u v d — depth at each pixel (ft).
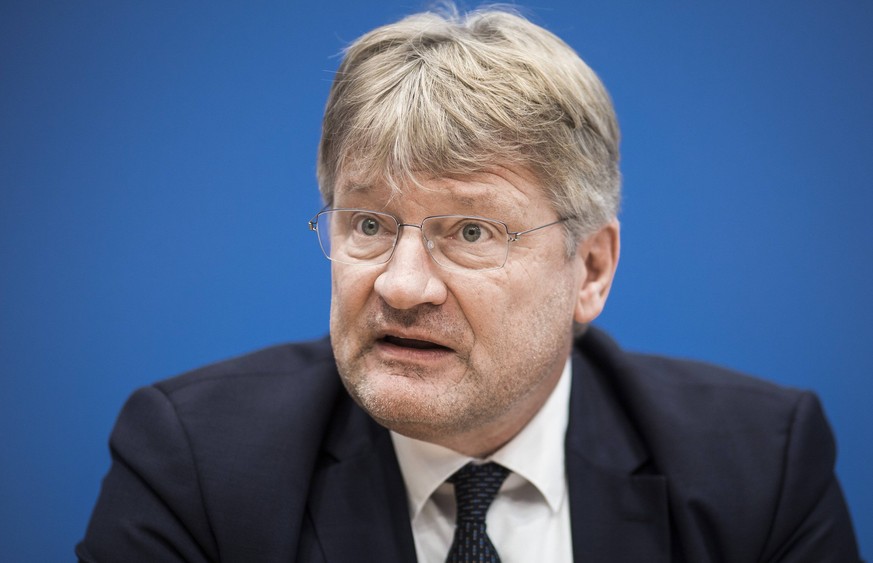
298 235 18.76
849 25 18.49
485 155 10.37
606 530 11.88
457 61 10.76
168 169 18.66
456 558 11.50
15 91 18.22
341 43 16.93
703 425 12.92
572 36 18.79
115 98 18.53
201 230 18.74
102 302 18.52
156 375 18.58
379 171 10.48
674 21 18.83
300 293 18.81
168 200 18.66
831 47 18.56
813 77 18.60
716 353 18.84
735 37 18.74
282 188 18.80
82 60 18.43
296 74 18.80
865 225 18.58
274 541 11.28
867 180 18.56
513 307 10.69
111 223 18.52
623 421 13.11
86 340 18.44
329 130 11.41
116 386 18.51
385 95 10.70
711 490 12.23
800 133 18.66
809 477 12.74
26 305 18.22
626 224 18.93
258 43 18.79
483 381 10.65
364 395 10.63
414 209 10.46
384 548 11.46
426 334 10.43
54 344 18.34
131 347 18.56
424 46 11.12
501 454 11.91
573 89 11.15
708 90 18.81
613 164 12.16
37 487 18.20
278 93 18.76
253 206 18.80
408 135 10.32
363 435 12.39
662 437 12.62
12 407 18.12
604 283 12.50
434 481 11.82
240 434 12.07
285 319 18.80
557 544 11.89
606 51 18.84
